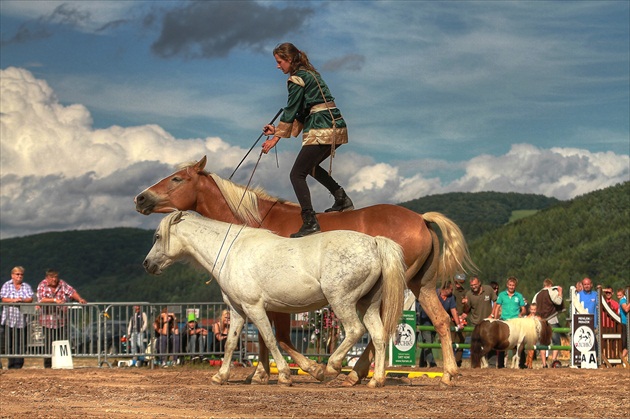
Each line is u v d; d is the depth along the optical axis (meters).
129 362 17.66
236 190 11.14
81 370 14.67
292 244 9.98
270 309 10.19
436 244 10.66
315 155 10.57
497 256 71.38
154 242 10.91
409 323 16.08
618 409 8.41
